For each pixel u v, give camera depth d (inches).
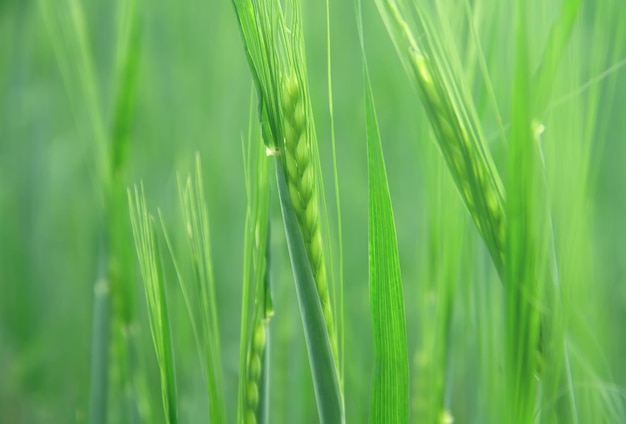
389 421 21.8
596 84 22.2
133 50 27.9
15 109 46.1
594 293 26.2
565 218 21.8
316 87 43.9
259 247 22.6
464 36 23.7
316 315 21.3
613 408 23.8
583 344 23.5
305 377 30.4
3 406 43.4
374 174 21.4
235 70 44.4
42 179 47.3
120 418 27.9
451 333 25.4
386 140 43.3
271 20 21.3
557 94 21.6
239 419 22.8
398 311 21.7
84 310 43.4
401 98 42.2
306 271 21.3
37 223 46.3
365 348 37.5
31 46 47.1
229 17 44.4
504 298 21.4
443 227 25.1
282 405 30.4
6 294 45.6
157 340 22.9
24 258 45.7
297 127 21.2
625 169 34.7
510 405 21.2
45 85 48.0
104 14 46.6
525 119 20.6
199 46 44.6
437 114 21.5
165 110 44.8
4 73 45.2
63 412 41.7
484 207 21.5
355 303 38.9
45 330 44.4
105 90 41.4
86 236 44.5
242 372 22.7
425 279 27.0
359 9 21.1
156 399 30.2
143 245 22.8
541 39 21.4
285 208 21.3
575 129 22.0
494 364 24.8
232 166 43.9
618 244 33.6
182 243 31.4
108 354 27.4
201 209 22.9
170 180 40.6
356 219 41.8
